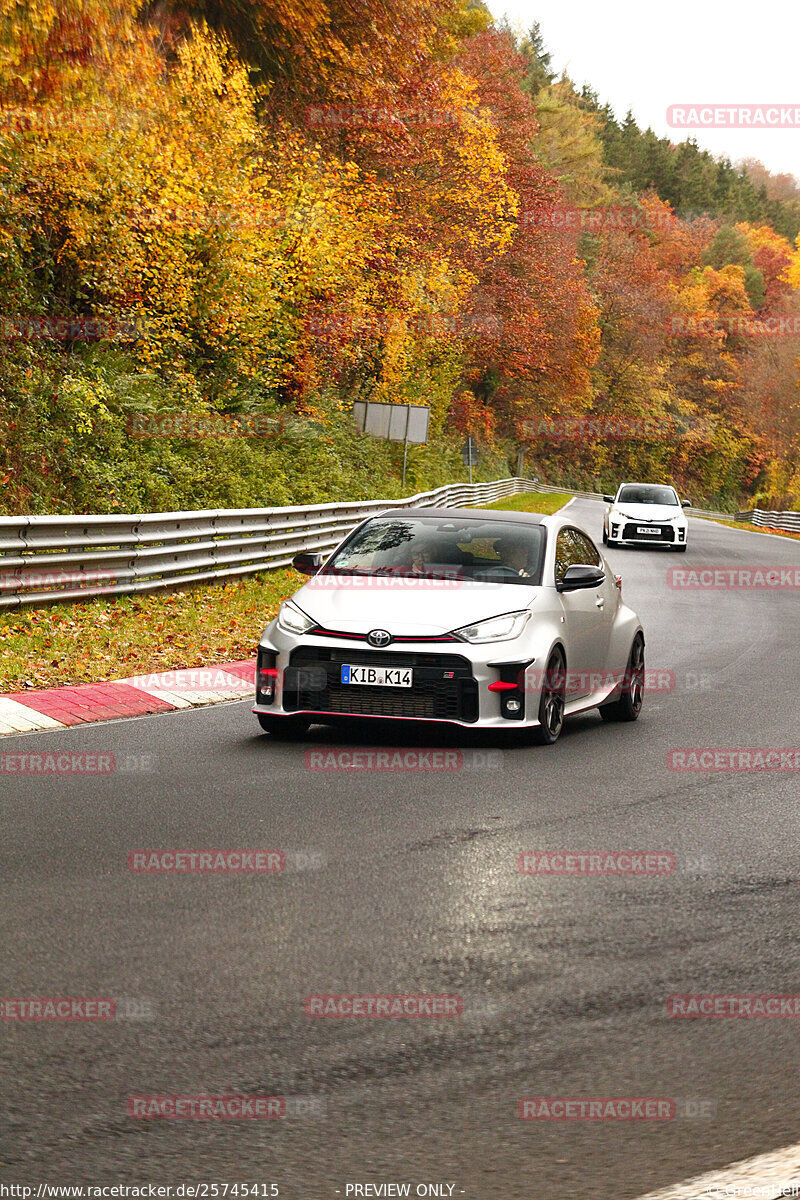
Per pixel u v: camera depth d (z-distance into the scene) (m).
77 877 6.25
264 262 29.72
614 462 117.94
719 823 7.67
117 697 11.37
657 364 116.88
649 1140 3.68
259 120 36.97
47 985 4.84
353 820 7.52
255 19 35.62
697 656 16.08
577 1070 4.15
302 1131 3.71
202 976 4.95
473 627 9.66
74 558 15.27
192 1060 4.18
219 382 30.69
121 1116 3.79
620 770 9.19
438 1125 3.76
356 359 42.66
